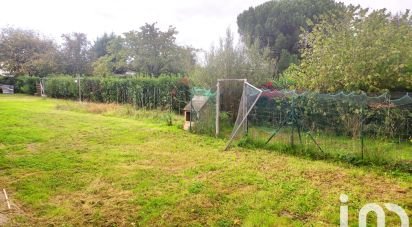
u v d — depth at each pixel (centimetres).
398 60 842
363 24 905
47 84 2458
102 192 463
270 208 408
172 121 1171
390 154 622
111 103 1731
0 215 385
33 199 433
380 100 741
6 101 2020
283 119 832
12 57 3064
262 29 2511
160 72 2505
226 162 633
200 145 800
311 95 836
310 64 1005
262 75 1178
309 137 741
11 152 685
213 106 984
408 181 523
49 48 3172
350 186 496
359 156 628
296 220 376
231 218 380
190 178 530
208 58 1234
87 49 3344
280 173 559
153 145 793
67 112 1488
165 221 372
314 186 493
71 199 437
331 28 981
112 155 680
